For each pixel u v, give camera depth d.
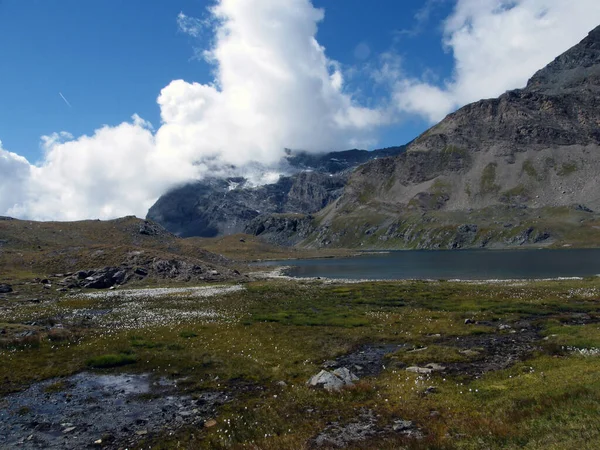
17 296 70.19
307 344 36.22
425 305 58.53
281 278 120.25
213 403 23.34
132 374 28.66
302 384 25.78
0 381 27.19
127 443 18.84
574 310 51.03
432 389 23.70
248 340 37.56
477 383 24.38
